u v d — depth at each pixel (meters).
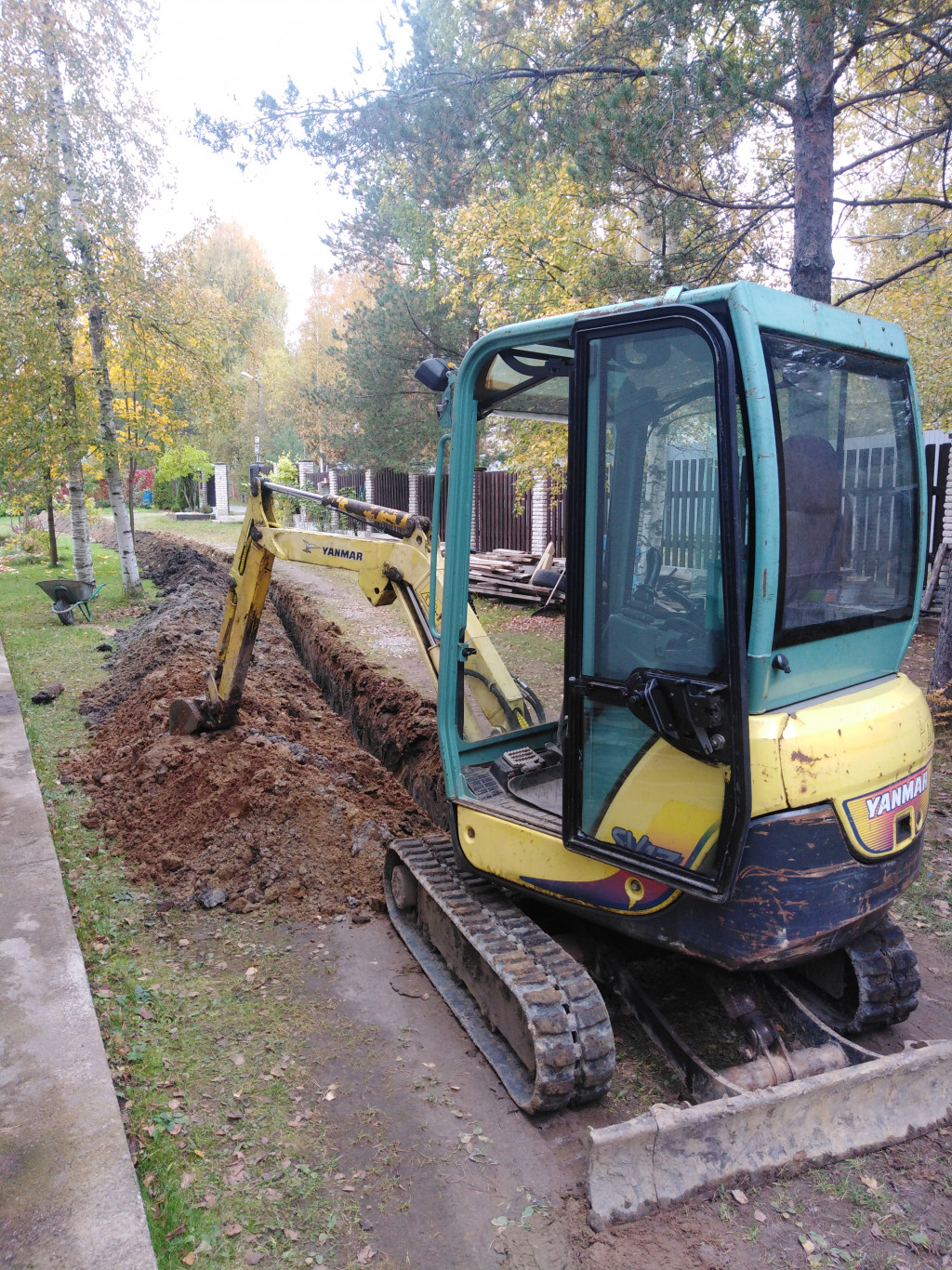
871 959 3.42
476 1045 3.52
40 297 12.59
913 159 9.48
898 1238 2.69
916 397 3.58
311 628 12.29
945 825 5.74
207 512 36.25
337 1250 2.64
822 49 6.35
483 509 17.89
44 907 4.34
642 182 8.15
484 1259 2.61
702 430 2.76
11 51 12.90
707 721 2.72
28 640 11.66
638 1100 3.31
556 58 7.78
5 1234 2.45
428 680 9.63
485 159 8.30
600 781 3.18
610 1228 2.70
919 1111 3.11
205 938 4.45
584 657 3.17
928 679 8.65
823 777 2.77
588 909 3.32
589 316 3.00
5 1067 3.14
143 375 14.45
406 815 6.02
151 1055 3.47
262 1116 3.19
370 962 4.21
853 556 3.19
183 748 6.13
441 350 19.47
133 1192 2.61
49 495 15.62
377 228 21.44
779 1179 2.88
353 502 5.10
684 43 7.03
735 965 2.88
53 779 6.59
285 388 39.38
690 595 2.83
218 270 42.41
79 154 13.24
